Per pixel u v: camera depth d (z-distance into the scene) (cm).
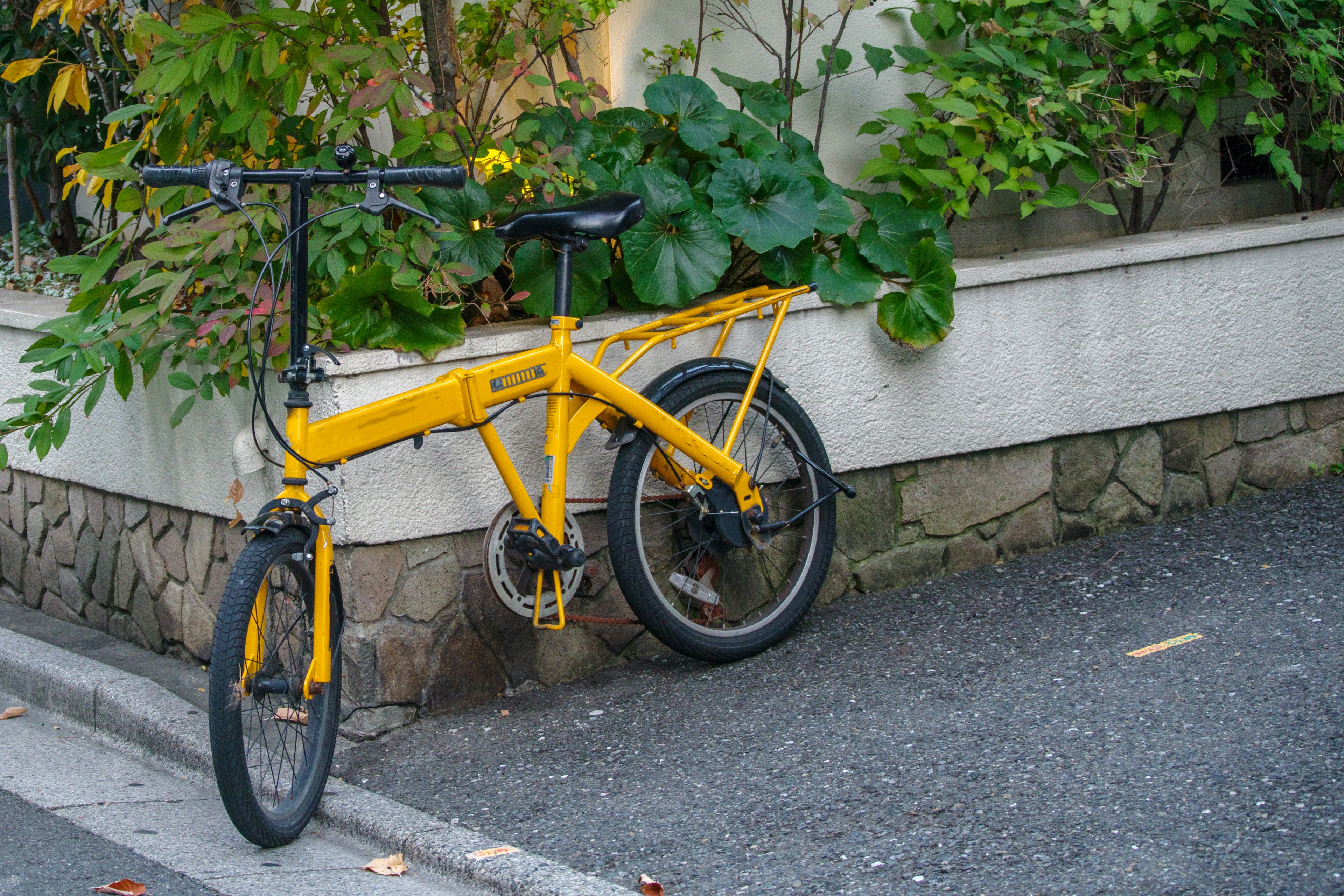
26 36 569
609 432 394
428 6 405
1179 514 482
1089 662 360
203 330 355
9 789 344
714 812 297
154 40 408
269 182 300
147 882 282
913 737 325
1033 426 454
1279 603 387
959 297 437
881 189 472
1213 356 479
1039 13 475
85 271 380
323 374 312
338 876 288
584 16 415
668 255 392
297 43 374
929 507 446
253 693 295
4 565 521
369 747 355
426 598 368
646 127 421
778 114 430
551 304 381
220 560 409
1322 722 304
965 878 256
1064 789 288
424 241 360
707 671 388
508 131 436
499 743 349
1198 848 256
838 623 414
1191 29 489
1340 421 509
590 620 375
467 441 370
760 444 410
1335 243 494
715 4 441
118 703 381
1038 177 498
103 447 449
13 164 565
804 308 416
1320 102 520
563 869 272
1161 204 516
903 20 470
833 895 255
